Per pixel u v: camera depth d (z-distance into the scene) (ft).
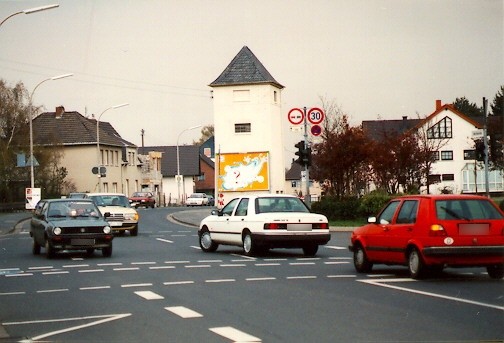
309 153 113.60
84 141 302.86
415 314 36.96
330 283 50.80
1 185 237.86
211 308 40.34
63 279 57.36
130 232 115.65
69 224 76.84
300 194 197.16
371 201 124.36
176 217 172.76
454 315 36.50
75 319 38.01
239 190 202.90
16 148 246.68
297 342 30.60
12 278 58.90
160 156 392.68
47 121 309.63
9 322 37.60
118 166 324.39
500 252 50.16
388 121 324.80
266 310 39.24
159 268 63.98
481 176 271.08
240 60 208.95
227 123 205.57
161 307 41.14
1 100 251.80
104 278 57.21
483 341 30.17
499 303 40.22
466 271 57.77
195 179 461.37
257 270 60.59
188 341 31.27
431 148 163.22
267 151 203.31
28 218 187.93
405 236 52.54
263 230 72.28
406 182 147.02
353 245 58.85
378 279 52.80
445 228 50.08
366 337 31.35
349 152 131.85
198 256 75.72
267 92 203.92
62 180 269.64
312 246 74.74
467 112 353.92
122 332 33.86
